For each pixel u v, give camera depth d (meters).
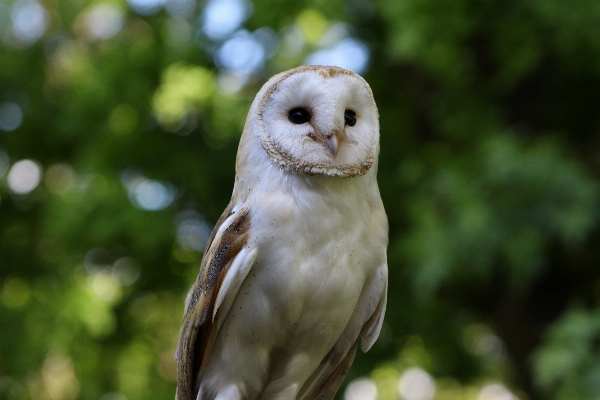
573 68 11.84
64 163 17.09
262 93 5.08
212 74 14.60
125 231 13.48
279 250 4.82
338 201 4.88
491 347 16.78
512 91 12.68
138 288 15.17
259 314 4.92
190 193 14.51
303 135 4.84
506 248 10.34
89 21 16.19
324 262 4.85
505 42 11.56
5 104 16.39
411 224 12.48
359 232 4.99
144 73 14.46
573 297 13.12
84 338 14.65
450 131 12.16
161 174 14.38
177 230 14.07
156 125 14.66
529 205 10.42
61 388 16.80
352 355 5.52
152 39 14.65
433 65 11.50
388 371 16.45
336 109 4.79
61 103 15.79
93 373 15.49
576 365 9.17
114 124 14.55
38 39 16.31
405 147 13.47
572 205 10.27
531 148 10.81
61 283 14.51
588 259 12.57
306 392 5.52
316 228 4.83
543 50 11.77
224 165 14.25
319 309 4.93
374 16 13.40
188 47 14.26
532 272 10.28
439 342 14.62
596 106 12.83
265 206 4.85
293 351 5.14
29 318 14.62
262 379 5.16
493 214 10.44
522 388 13.42
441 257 10.47
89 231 13.58
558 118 12.87
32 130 16.73
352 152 4.91
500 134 11.34
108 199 13.55
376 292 5.17
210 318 5.03
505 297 13.38
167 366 17.69
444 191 10.98
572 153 11.12
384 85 13.99
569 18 10.71
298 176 4.87
